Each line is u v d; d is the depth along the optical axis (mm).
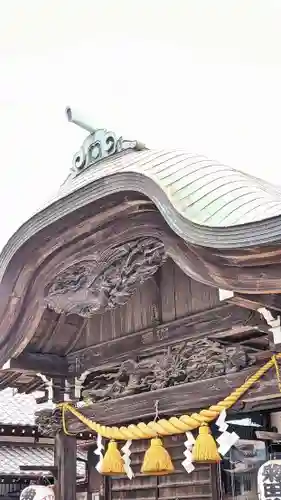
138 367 8102
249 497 7871
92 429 8461
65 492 9078
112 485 8992
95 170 6789
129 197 5824
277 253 4375
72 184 6707
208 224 4594
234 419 8383
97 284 6988
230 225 4414
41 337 8891
